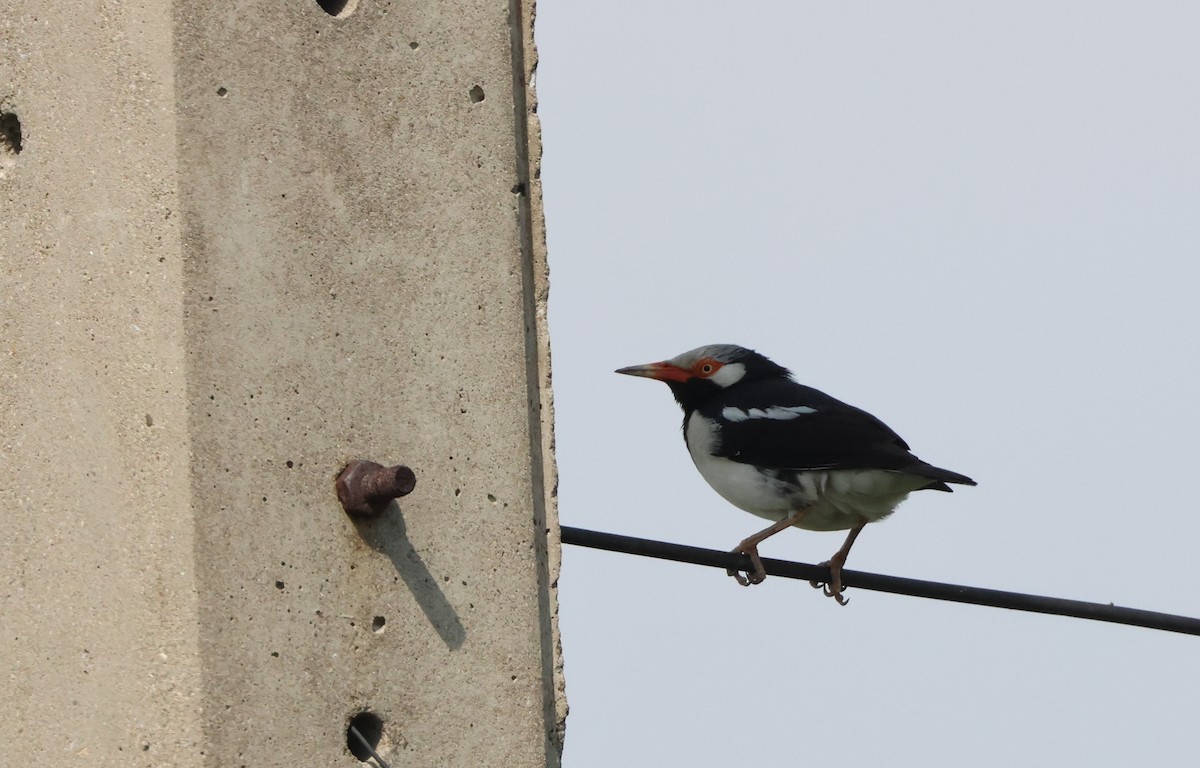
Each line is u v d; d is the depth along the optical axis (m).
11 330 10.73
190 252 9.90
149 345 9.93
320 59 10.60
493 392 11.07
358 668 10.22
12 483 10.63
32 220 10.66
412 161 10.92
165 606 9.71
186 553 9.68
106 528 10.05
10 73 10.84
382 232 10.73
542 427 11.65
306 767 9.91
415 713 10.41
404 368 10.70
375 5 10.91
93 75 10.33
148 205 9.99
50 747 10.23
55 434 10.42
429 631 10.55
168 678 9.65
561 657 11.48
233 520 9.84
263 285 10.17
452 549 10.73
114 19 10.23
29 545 10.51
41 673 10.34
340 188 10.59
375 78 10.84
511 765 10.76
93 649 10.05
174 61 9.98
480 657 10.74
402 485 10.09
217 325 9.95
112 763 9.84
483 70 11.33
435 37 11.13
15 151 11.03
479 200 11.19
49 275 10.52
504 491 11.02
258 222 10.20
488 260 11.17
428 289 10.88
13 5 10.86
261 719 9.77
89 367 10.23
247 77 10.27
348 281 10.54
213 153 10.07
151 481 9.84
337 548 10.25
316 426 10.27
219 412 9.89
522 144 11.88
